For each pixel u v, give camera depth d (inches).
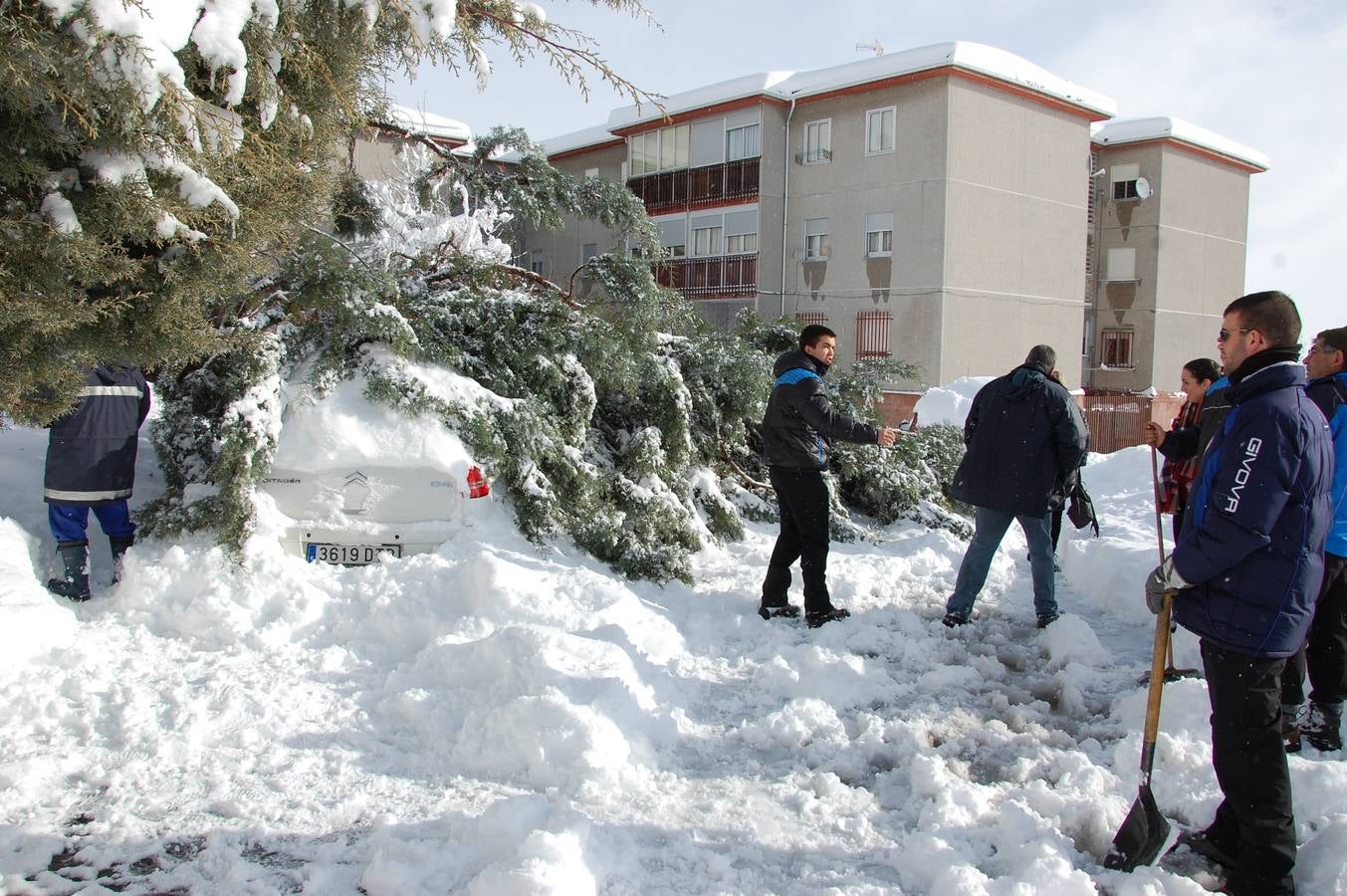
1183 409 259.1
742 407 347.6
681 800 146.6
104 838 129.6
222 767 149.9
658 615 228.5
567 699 158.7
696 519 308.5
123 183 144.5
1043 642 225.0
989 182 1001.5
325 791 144.3
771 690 192.1
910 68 965.8
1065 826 138.2
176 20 134.8
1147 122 1235.2
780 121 1094.4
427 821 134.9
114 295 165.0
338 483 230.1
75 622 202.1
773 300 1105.4
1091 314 1291.8
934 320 978.1
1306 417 114.8
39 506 255.1
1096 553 295.3
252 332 240.4
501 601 204.2
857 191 1035.3
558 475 274.1
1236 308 121.6
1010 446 228.1
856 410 382.6
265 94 162.4
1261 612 114.9
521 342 289.3
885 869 129.3
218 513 228.4
